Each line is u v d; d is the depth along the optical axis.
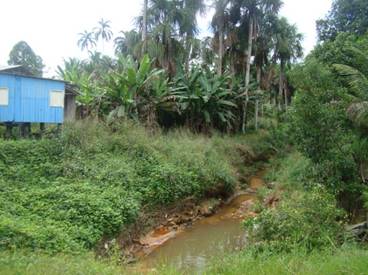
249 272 5.41
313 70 12.93
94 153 14.47
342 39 16.45
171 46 26.11
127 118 18.73
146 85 20.00
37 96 15.12
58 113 15.81
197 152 17.95
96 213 10.35
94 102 19.53
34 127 17.52
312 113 12.25
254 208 14.54
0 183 11.04
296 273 5.06
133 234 11.73
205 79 23.95
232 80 27.56
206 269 6.26
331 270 4.93
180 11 27.05
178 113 22.91
